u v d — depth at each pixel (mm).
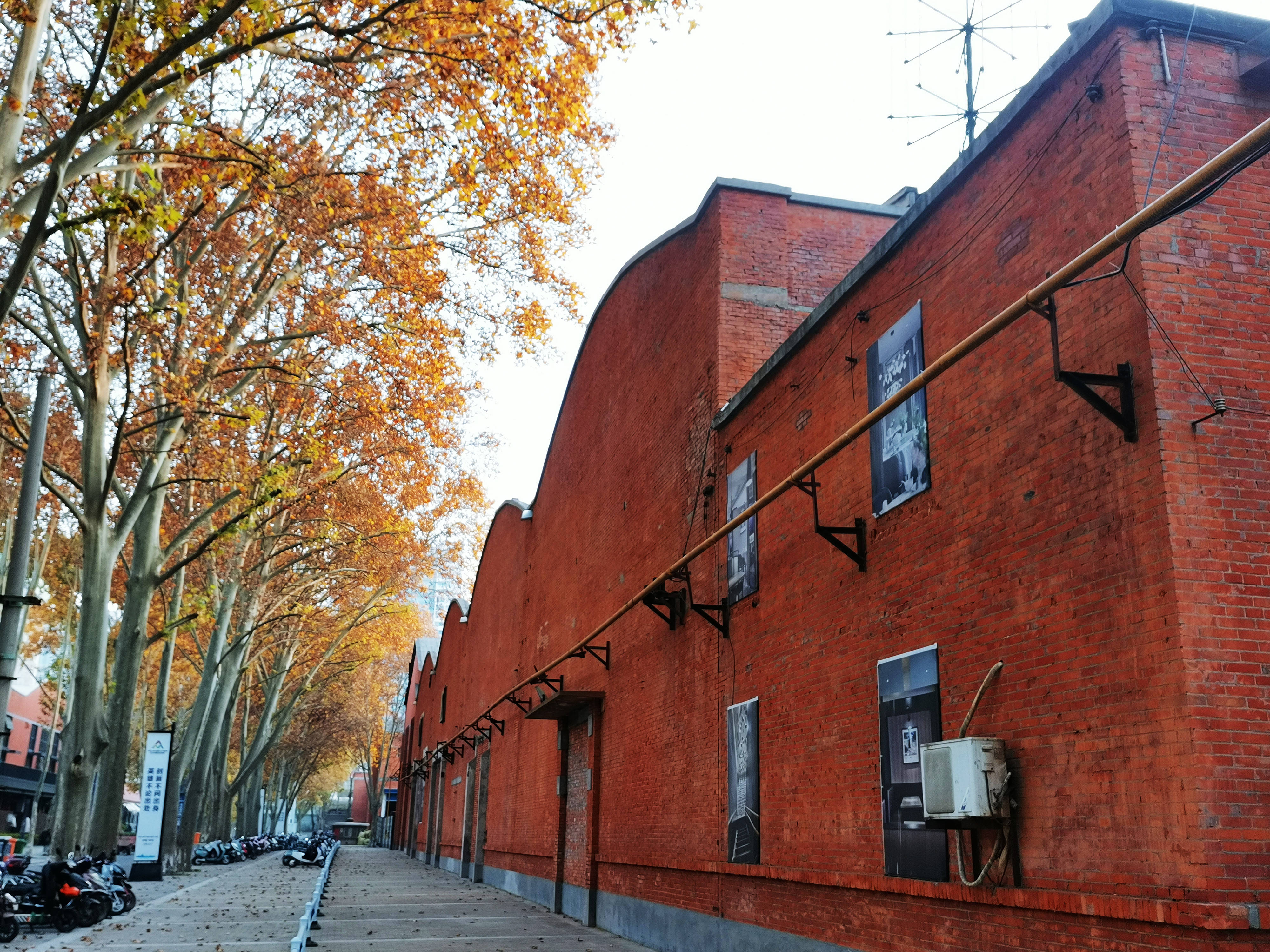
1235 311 6426
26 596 9648
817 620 10781
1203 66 6945
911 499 9070
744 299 15047
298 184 18031
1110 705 6309
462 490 34656
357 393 23125
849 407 10461
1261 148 5016
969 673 7898
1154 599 6031
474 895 26156
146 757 29078
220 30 13453
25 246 11484
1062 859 6590
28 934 15680
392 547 37406
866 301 10273
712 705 13828
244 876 33531
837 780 9984
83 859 16922
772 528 12242
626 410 19922
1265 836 5531
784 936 10875
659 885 15438
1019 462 7508
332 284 22297
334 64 14594
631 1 12406
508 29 12859
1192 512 6004
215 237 20703
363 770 106312
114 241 18531
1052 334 6723
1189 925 5426
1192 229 6531
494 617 34719
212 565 34094
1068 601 6824
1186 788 5625
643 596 15281
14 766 55312
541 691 25484
